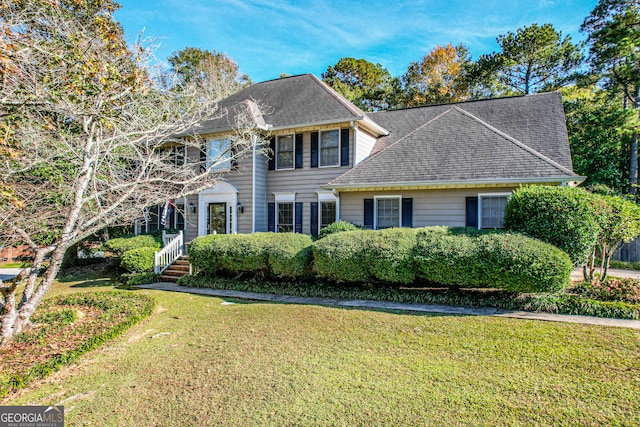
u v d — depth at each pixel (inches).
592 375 184.7
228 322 302.8
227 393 181.0
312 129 617.3
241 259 450.0
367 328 271.4
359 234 390.9
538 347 222.2
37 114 312.7
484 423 147.6
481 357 210.8
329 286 406.6
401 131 676.1
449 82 1407.5
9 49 226.1
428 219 476.4
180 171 444.1
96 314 330.3
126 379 201.2
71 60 251.1
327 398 171.8
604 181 847.1
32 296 286.0
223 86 1125.7
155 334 278.7
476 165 454.3
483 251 318.7
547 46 1182.9
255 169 633.6
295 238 443.5
